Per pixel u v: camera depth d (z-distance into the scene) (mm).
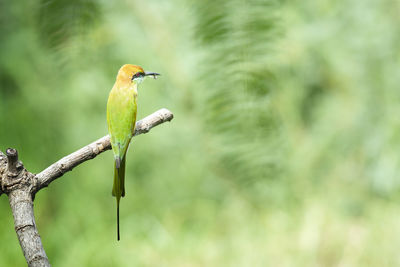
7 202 10930
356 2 11039
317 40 10477
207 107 3471
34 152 10688
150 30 7148
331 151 11898
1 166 3422
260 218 12078
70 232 11453
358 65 11383
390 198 12328
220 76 3408
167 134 10602
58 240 11297
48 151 10820
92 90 9680
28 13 6535
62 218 11492
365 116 11922
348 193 12234
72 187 11805
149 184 12203
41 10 3564
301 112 11234
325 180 12125
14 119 10453
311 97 11383
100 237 11641
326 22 10727
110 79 8734
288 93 10180
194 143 9781
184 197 12094
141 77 5652
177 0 6543
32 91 10062
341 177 12219
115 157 5023
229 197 11711
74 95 10070
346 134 11805
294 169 11094
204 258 11969
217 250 12039
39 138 10695
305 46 10086
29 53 8883
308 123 11516
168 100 9312
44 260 3012
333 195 12133
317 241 11797
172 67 7949
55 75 9141
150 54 8031
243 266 11656
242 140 3471
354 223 12219
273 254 11727
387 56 11383
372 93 11758
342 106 11875
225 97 3383
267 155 3705
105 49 7336
